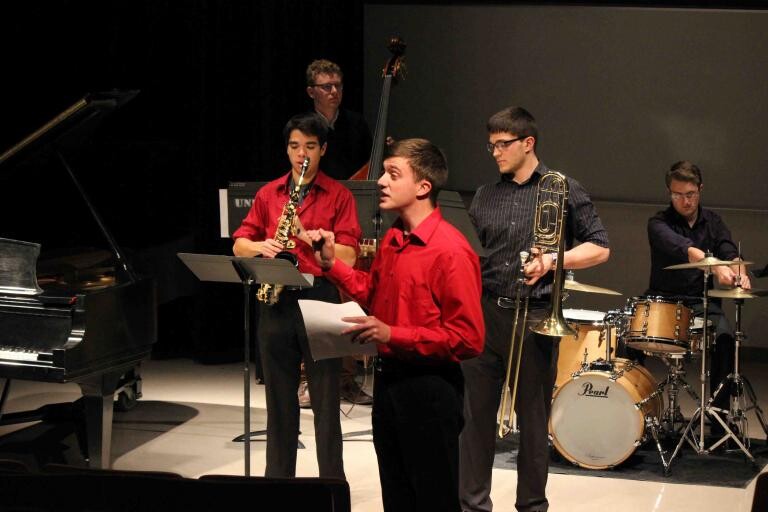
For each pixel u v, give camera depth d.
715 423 6.95
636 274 9.73
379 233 6.32
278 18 9.20
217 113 9.10
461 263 3.84
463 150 9.98
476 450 5.17
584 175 9.73
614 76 9.55
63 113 5.56
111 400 5.80
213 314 9.15
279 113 9.29
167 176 8.98
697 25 9.32
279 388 5.23
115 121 9.17
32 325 5.65
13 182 7.20
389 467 4.01
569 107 9.69
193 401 7.86
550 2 9.61
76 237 7.73
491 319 5.19
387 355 3.94
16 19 8.70
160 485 2.89
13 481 2.92
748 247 9.45
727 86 9.33
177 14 9.08
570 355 6.63
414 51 9.97
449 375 3.91
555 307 4.96
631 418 6.23
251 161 9.29
